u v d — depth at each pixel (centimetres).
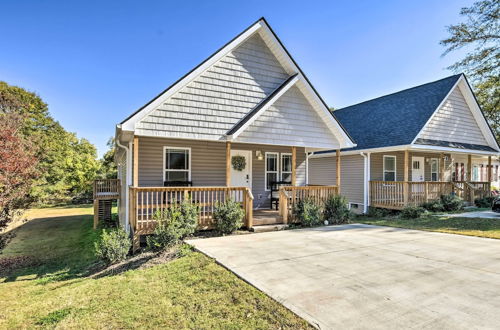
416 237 761
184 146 943
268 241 693
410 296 365
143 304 377
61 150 2684
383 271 466
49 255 919
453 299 357
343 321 301
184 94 808
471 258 551
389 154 1434
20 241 1145
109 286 458
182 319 331
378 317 309
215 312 341
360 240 714
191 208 736
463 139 1445
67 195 2553
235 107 889
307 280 423
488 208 1375
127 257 650
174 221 684
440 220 1039
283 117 943
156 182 892
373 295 368
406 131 1238
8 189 764
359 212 1359
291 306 338
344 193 1457
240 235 774
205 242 681
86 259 830
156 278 471
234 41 872
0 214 749
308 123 990
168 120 779
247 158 1073
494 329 285
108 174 2811
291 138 955
